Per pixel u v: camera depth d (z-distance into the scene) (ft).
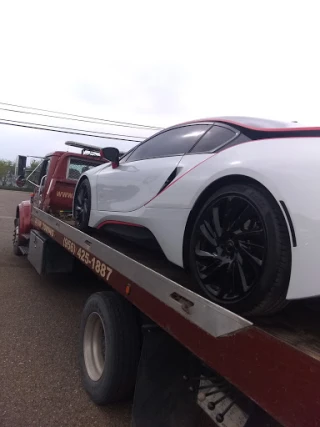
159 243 8.77
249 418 6.01
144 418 7.92
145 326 8.38
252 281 6.06
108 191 12.01
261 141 6.97
